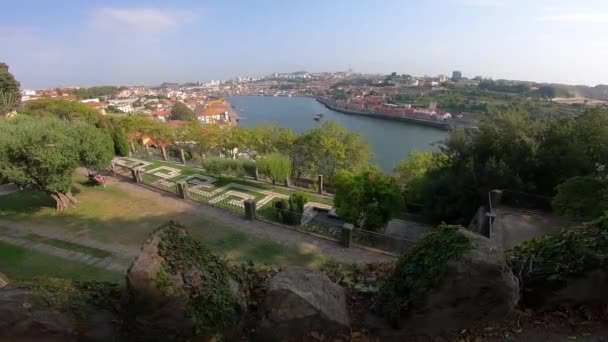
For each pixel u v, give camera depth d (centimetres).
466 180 1398
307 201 1576
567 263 377
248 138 2884
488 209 1181
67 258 997
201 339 315
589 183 886
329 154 2642
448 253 353
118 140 2488
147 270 301
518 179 1225
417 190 1823
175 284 307
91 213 1367
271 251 1066
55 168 1274
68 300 352
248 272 467
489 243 355
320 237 1165
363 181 1327
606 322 366
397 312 368
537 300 389
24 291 338
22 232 1185
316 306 363
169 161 2452
